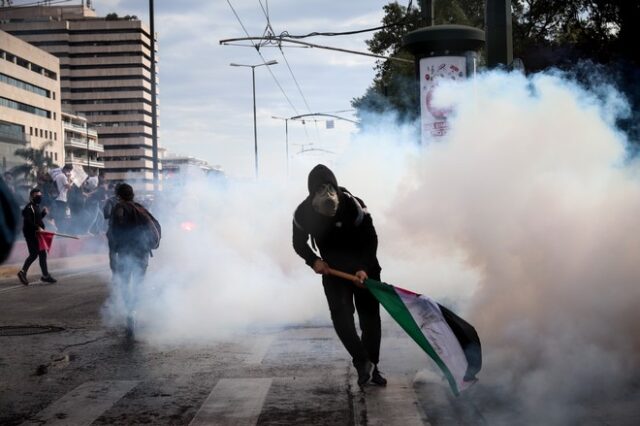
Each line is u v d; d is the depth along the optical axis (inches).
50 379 249.0
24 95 4766.2
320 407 207.9
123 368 262.8
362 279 220.8
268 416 201.0
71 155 5964.6
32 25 7509.8
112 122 7554.1
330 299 229.0
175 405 214.5
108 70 7544.3
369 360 227.8
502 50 478.0
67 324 358.9
